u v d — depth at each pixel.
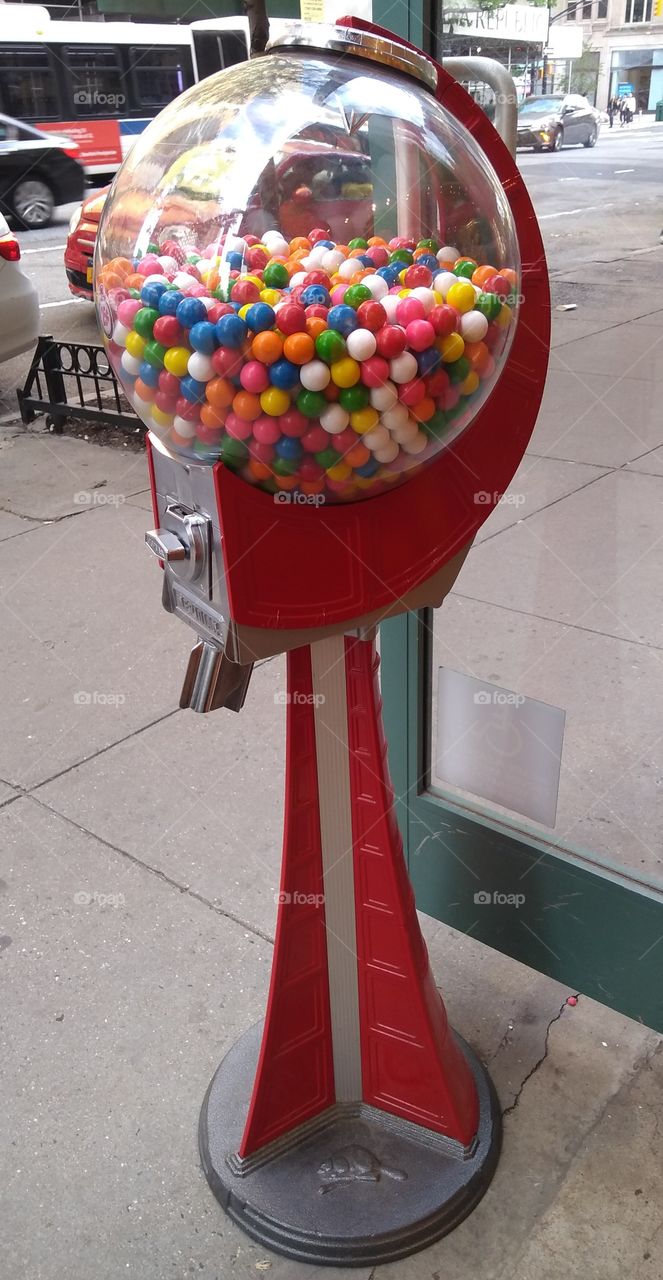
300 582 1.31
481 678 2.45
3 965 2.32
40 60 11.63
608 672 2.65
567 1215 1.75
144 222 1.33
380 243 1.39
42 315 8.72
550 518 2.75
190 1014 2.18
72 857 2.65
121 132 12.62
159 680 3.45
